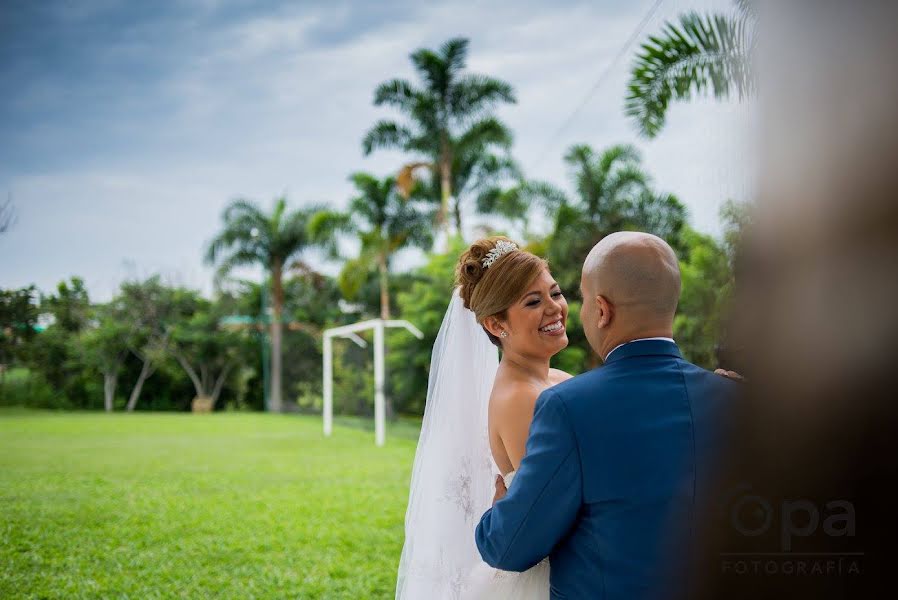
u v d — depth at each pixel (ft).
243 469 38.01
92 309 108.78
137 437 59.36
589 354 49.14
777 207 1.65
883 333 1.59
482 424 7.23
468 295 6.64
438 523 7.02
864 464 1.70
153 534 21.62
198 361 112.06
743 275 1.73
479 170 76.84
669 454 4.44
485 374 7.38
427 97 72.49
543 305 6.19
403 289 84.28
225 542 20.62
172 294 114.01
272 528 22.53
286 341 107.55
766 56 1.68
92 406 109.70
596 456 4.58
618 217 42.32
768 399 1.77
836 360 1.65
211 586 16.34
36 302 104.99
